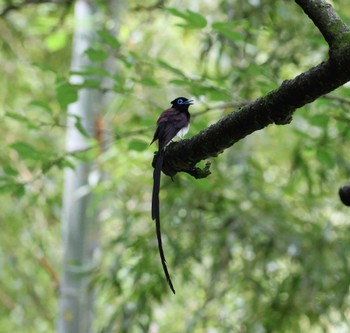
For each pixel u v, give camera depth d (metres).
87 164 12.23
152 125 9.00
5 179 8.98
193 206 11.70
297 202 12.78
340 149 11.08
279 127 14.82
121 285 11.48
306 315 11.75
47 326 19.47
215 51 11.77
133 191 14.02
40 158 8.83
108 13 12.01
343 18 7.76
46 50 17.41
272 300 11.81
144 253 11.30
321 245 11.61
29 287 18.62
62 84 8.23
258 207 12.29
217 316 12.59
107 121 12.51
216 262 11.94
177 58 17.73
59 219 17.80
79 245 12.30
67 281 12.29
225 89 8.32
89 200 12.35
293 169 11.52
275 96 3.86
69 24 12.30
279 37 10.27
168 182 11.66
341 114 8.74
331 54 3.58
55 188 16.53
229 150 12.30
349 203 5.20
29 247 18.28
